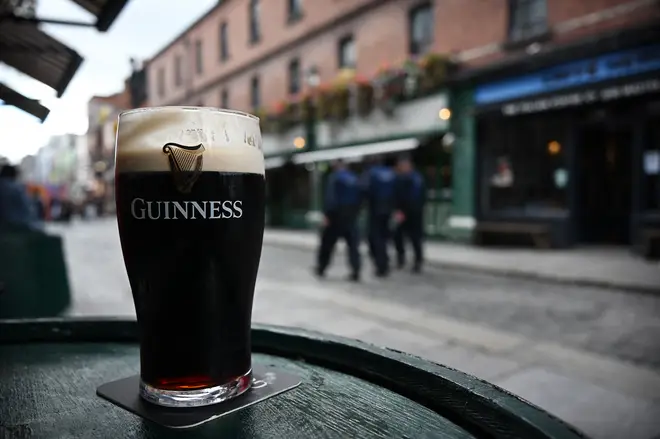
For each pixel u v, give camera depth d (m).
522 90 9.85
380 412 0.64
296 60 15.95
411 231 7.58
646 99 8.58
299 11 15.63
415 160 12.19
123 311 4.85
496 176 10.76
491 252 9.63
